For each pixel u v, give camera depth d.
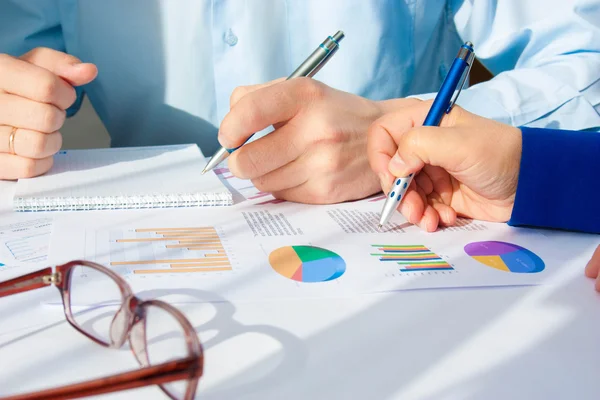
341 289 0.46
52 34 1.03
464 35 1.11
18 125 0.70
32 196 0.63
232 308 0.43
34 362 0.36
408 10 1.07
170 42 1.00
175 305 0.43
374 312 0.43
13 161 0.70
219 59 1.01
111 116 1.07
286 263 0.51
